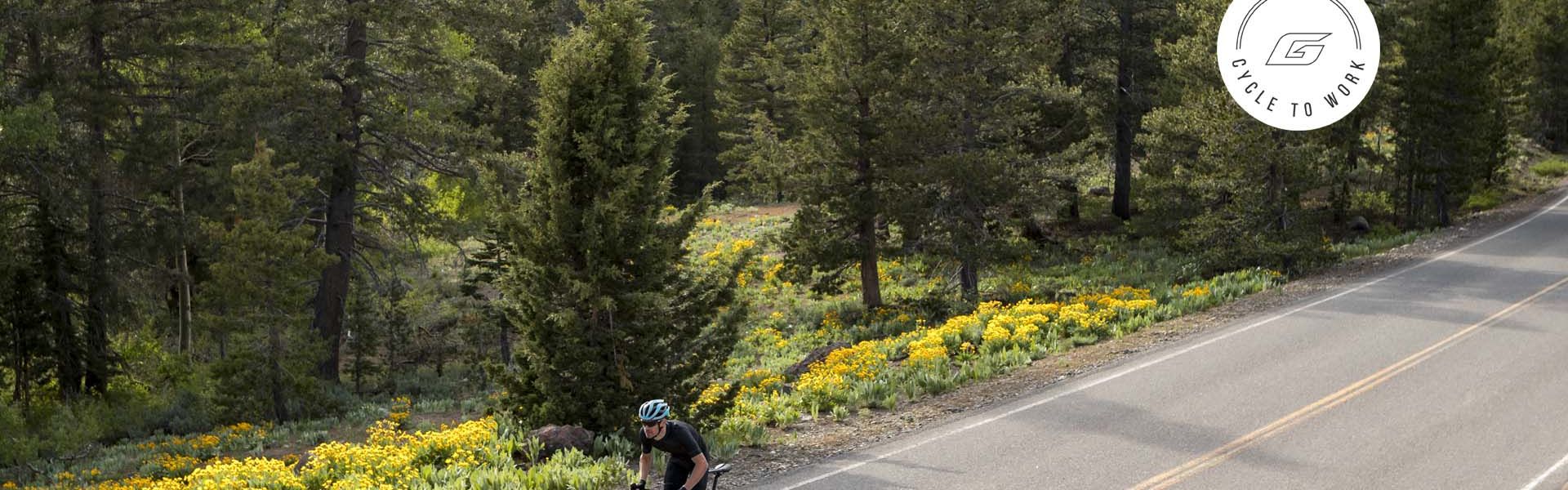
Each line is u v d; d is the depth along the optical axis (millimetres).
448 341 35844
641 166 14406
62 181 24688
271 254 23469
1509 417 13852
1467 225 39094
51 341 26188
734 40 54344
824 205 33812
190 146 30875
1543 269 26969
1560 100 64125
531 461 13453
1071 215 44094
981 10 32062
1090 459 12703
